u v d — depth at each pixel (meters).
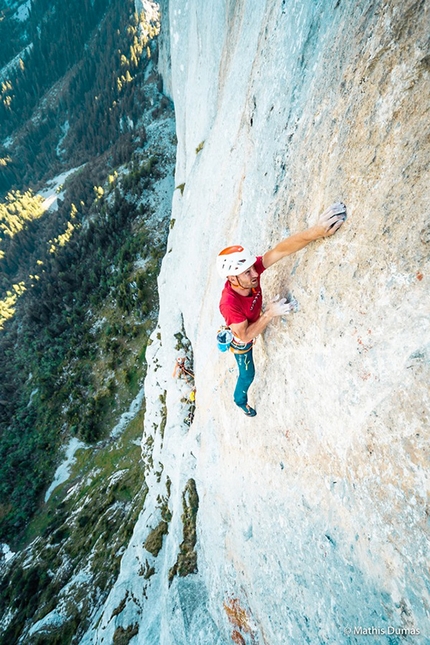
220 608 7.16
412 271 2.39
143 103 105.12
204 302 10.78
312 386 3.60
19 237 103.19
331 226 3.09
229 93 9.93
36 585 29.52
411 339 2.41
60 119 144.75
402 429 2.47
